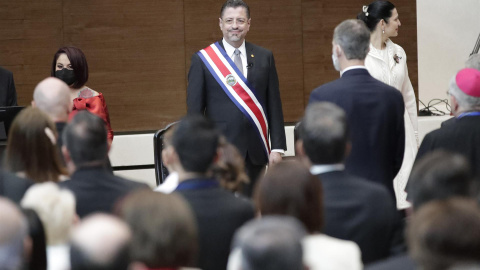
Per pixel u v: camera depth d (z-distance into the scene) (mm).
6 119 11961
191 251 5469
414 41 21359
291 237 4582
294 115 21344
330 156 8000
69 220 6613
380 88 10461
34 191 6688
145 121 20812
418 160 10578
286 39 21203
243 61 14609
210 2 20906
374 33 14289
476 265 4555
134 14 20625
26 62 20266
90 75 20516
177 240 5375
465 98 10406
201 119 7715
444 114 20734
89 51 20516
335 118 8039
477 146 10289
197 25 20875
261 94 14562
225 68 14477
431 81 21172
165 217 5387
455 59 21172
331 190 7934
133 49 20672
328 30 21344
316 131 7961
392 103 10438
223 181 8531
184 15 20812
